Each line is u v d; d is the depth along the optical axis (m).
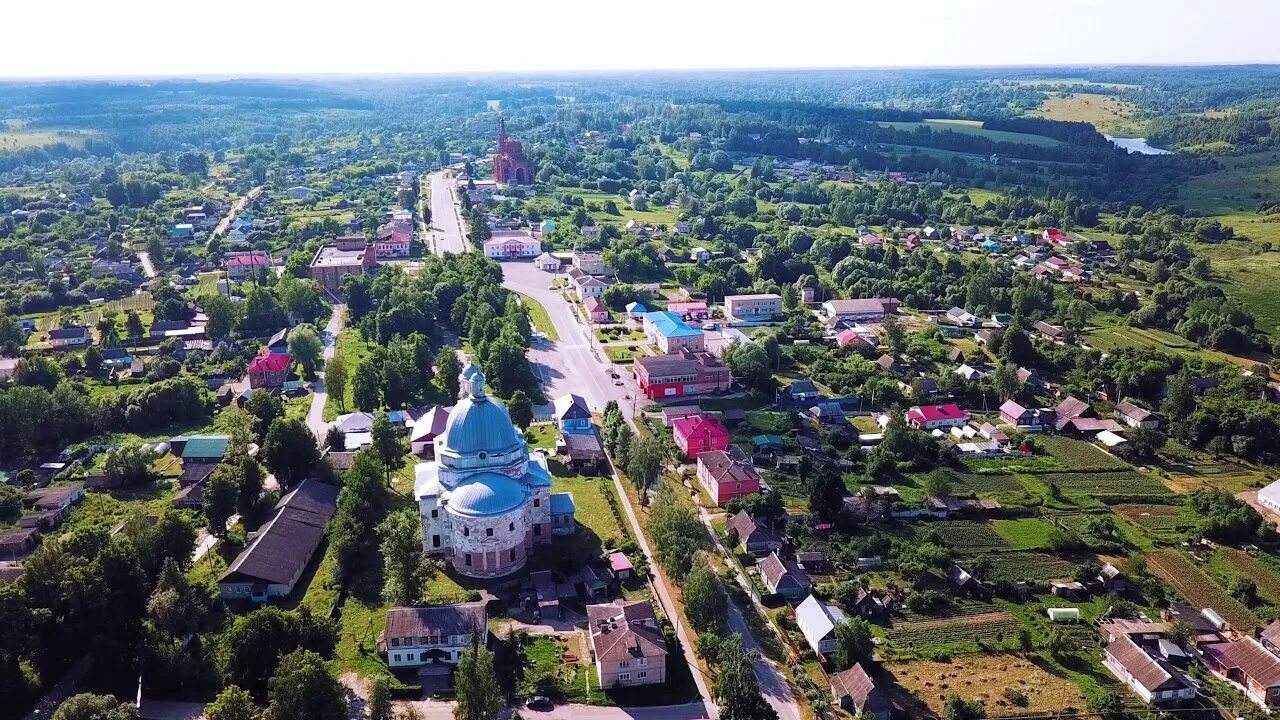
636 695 147.00
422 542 184.25
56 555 152.00
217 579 174.75
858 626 153.88
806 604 166.25
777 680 152.00
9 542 184.50
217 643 151.38
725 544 192.75
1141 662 152.50
